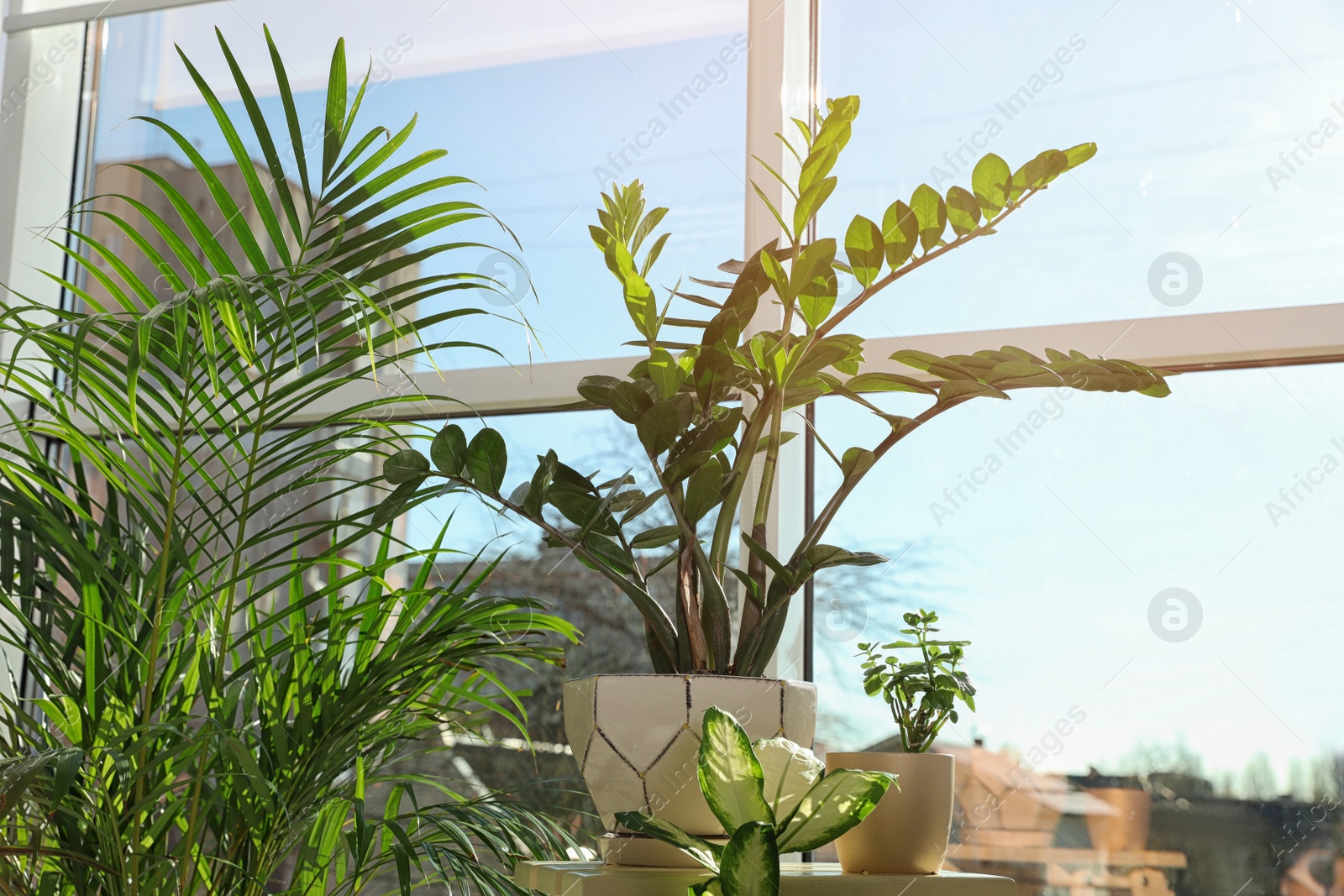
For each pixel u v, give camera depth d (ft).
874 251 4.94
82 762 3.88
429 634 4.53
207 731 4.05
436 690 5.17
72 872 4.28
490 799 5.00
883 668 4.57
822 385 5.04
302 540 4.46
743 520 6.15
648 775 4.05
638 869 4.05
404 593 4.74
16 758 3.79
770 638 4.51
